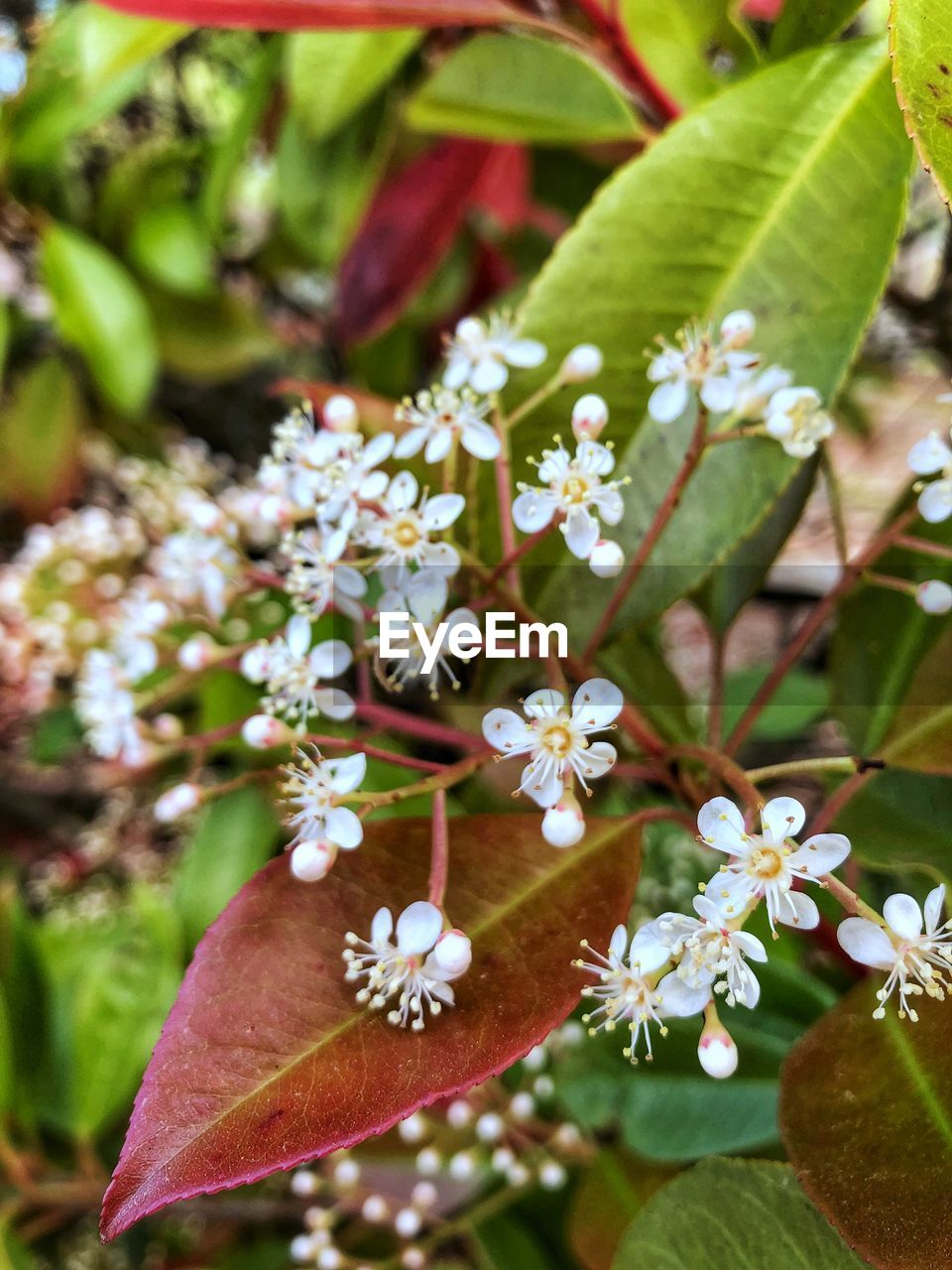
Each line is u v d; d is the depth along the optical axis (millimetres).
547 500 83
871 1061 81
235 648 112
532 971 79
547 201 213
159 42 158
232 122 197
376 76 166
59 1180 168
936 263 235
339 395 107
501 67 152
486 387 91
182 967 174
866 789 113
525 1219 145
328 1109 71
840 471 264
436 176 194
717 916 70
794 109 104
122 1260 192
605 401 102
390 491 85
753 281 101
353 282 194
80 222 225
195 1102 72
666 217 103
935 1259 69
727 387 86
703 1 127
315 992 78
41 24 199
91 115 192
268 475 100
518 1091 144
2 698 235
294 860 77
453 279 212
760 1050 123
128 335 204
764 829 71
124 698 120
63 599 196
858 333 95
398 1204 149
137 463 224
